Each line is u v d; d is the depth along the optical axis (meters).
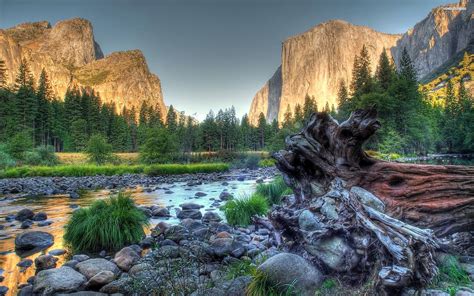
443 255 3.94
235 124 74.94
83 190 18.86
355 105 51.88
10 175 28.05
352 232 3.83
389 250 3.10
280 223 4.93
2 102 59.19
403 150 44.38
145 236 7.30
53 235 7.80
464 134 57.81
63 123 69.25
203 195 15.45
